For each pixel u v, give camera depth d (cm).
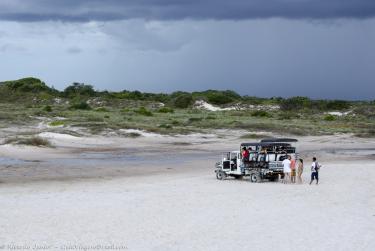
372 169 3512
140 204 2267
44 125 7475
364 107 12512
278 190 2688
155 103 13262
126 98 14738
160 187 2809
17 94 14038
